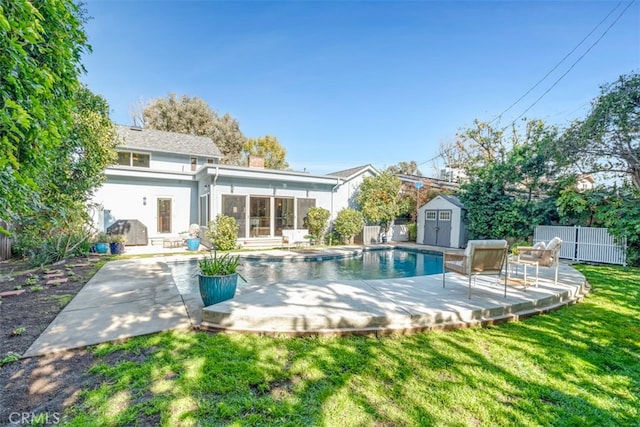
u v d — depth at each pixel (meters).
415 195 15.87
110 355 2.84
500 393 2.37
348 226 13.85
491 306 4.07
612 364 2.84
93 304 4.35
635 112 7.82
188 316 3.87
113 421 1.96
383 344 3.23
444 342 3.30
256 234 12.93
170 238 11.98
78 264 7.61
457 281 5.63
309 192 14.29
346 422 2.02
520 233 10.68
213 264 4.38
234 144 29.66
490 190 11.77
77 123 7.13
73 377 2.46
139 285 5.53
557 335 3.53
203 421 1.99
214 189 11.86
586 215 9.21
